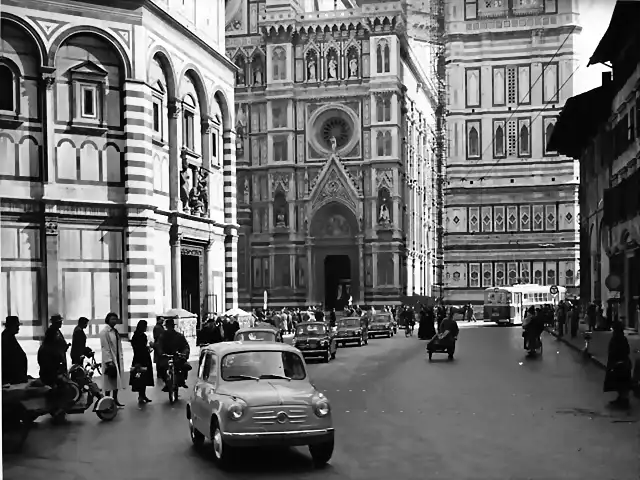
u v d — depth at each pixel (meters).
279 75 86.69
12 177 36.06
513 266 90.94
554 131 57.28
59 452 15.73
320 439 14.10
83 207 37.12
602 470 13.63
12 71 36.22
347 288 88.12
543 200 90.56
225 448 14.09
